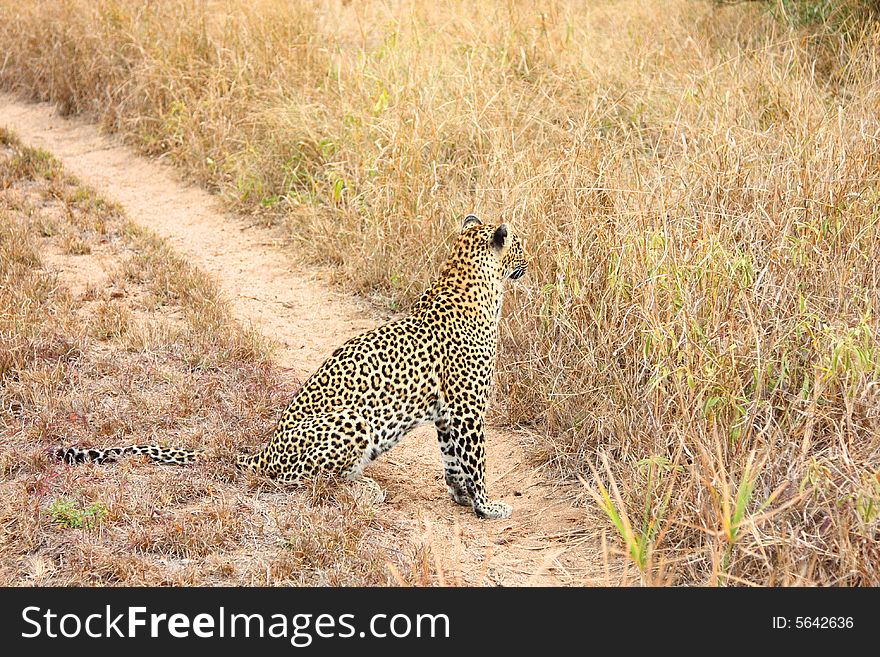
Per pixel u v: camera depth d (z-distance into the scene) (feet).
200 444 17.60
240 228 30.25
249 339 21.93
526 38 34.01
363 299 25.54
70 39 41.57
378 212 26.66
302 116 31.76
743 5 35.76
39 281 23.93
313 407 16.11
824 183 20.06
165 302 24.23
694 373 15.96
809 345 16.61
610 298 19.24
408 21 35.60
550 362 19.61
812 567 12.65
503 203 23.25
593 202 21.36
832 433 14.96
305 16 38.24
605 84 30.50
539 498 17.31
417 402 16.22
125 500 15.58
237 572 14.24
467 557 15.28
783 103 25.43
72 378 19.57
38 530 14.79
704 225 18.95
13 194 30.66
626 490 15.83
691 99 26.09
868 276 18.25
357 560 14.49
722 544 13.55
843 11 31.76
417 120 27.20
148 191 33.27
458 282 16.84
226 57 36.73
